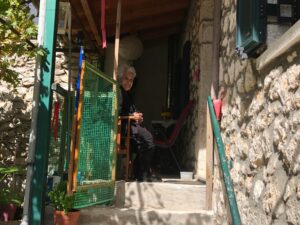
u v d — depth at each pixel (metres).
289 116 1.95
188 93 6.00
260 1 2.36
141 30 6.83
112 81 3.88
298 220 1.80
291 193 1.89
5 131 5.53
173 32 7.20
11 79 4.15
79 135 3.20
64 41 5.43
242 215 2.71
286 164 1.97
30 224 3.20
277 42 2.09
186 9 6.25
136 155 4.55
